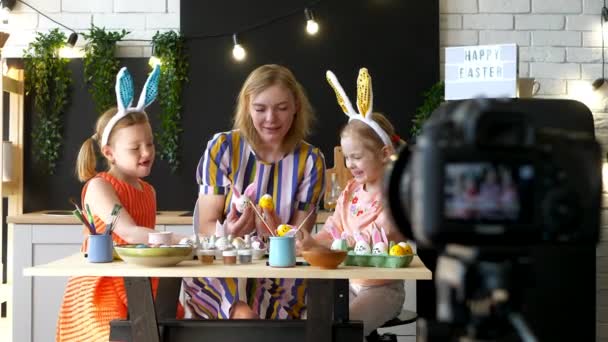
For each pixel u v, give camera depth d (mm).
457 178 841
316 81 4539
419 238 875
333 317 2129
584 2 4570
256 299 2496
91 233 2152
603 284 4406
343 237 2471
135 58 4535
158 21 4559
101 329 2305
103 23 4559
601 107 4547
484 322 886
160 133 4527
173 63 4461
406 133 4523
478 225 837
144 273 1935
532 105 2078
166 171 4527
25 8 4547
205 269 1951
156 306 2418
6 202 4551
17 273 3980
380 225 2439
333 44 4535
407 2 4527
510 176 840
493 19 4562
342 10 4531
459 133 855
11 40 4543
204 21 4535
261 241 2340
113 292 2355
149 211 2617
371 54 4531
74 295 2379
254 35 4535
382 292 2492
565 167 848
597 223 860
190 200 4527
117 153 2527
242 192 2605
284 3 4535
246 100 2562
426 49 4535
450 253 917
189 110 4531
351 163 2469
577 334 1958
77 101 4508
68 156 4512
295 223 2604
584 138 869
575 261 1949
